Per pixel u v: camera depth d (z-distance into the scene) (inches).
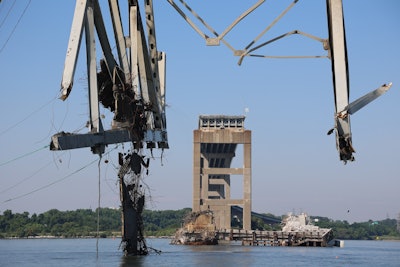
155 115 2674.7
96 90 2144.4
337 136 1973.4
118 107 2315.5
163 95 2923.2
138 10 2506.2
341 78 1990.7
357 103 1966.0
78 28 2046.0
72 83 1950.1
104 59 2333.9
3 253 5546.3
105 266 3314.5
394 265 4119.1
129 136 2298.2
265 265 3836.1
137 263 3403.1
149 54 2593.5
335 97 1998.0
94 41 2153.1
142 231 3641.7
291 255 5201.8
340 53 1999.3
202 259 4217.5
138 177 3043.8
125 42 2470.5
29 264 3764.8
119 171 3014.3
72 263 3732.8
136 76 2452.0
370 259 4849.9
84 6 2092.8
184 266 3449.8
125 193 3129.9
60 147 1940.2
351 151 1973.4
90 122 2128.4
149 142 2696.9
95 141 2094.0
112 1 2434.8
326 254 5610.2
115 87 2309.3
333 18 2016.5
